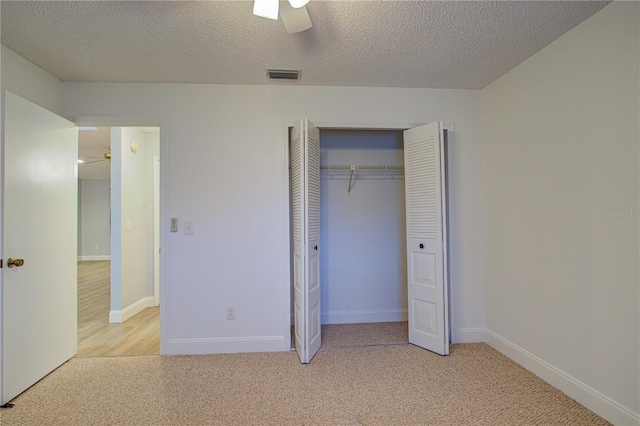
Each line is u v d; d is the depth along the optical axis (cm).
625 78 171
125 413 192
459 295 294
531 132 237
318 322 283
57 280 252
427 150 274
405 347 286
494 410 193
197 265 278
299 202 268
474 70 259
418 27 200
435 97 296
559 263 213
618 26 174
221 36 209
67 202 264
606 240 183
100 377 236
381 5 179
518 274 252
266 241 283
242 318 281
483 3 178
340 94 290
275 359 264
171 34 206
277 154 285
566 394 208
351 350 281
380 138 367
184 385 224
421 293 283
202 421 185
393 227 368
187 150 278
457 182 295
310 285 264
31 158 226
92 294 513
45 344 238
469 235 295
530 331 240
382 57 238
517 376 233
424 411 192
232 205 281
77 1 173
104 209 971
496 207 278
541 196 228
